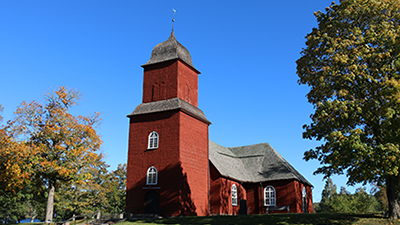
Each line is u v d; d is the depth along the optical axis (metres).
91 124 35.69
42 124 32.84
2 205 51.78
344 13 23.97
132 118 35.47
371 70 22.84
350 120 22.31
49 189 32.72
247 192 42.81
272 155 45.62
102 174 51.81
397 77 21.80
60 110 33.03
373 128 23.00
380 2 23.02
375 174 23.25
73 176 31.44
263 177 42.31
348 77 21.84
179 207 30.22
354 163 22.25
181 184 31.03
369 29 23.33
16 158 28.70
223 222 24.81
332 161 20.84
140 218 30.30
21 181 28.97
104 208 52.03
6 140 29.91
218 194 36.91
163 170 32.00
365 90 23.36
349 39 23.73
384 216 23.80
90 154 33.00
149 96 36.12
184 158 32.38
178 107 32.81
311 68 25.23
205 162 36.47
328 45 24.05
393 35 22.08
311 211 45.38
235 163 45.09
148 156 33.28
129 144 34.78
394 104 20.25
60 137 32.34
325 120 22.05
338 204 39.62
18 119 32.00
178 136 32.19
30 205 59.88
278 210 39.81
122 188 56.19
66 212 60.00
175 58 35.47
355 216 24.30
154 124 33.97
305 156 24.20
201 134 36.66
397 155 19.42
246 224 23.84
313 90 24.77
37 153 30.88
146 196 32.41
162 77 35.94
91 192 48.28
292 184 39.91
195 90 38.53
